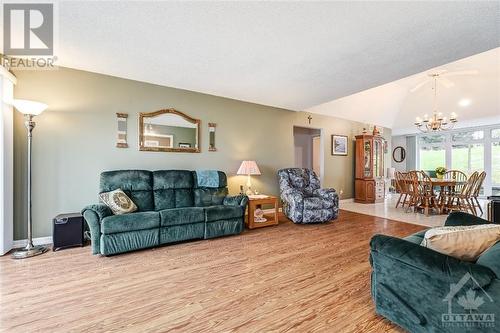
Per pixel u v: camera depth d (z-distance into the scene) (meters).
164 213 2.86
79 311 1.61
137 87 3.48
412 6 1.76
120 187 3.07
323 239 3.23
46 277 2.08
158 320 1.52
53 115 2.95
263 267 2.33
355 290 1.90
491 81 5.01
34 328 1.44
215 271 2.23
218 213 3.22
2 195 2.51
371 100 5.99
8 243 2.63
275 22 1.98
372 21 1.95
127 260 2.47
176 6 1.79
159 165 3.67
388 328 1.45
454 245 1.27
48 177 2.93
